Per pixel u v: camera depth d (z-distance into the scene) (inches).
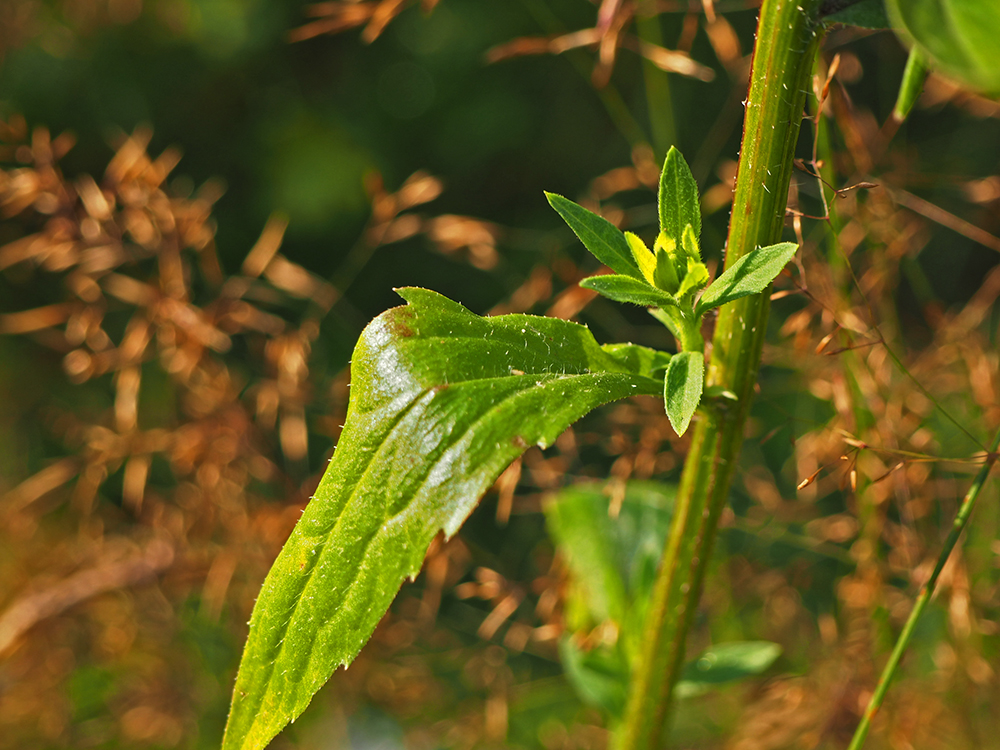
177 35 57.1
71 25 52.3
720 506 15.0
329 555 14.1
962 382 19.9
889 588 18.8
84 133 56.7
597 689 17.2
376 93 59.9
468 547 23.8
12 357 44.1
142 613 24.8
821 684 19.9
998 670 18.9
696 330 14.6
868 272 18.2
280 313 33.6
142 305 21.1
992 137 34.1
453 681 24.1
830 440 18.5
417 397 14.1
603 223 14.7
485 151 58.2
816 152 15.9
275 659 14.1
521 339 14.3
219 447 21.9
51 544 26.9
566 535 19.0
